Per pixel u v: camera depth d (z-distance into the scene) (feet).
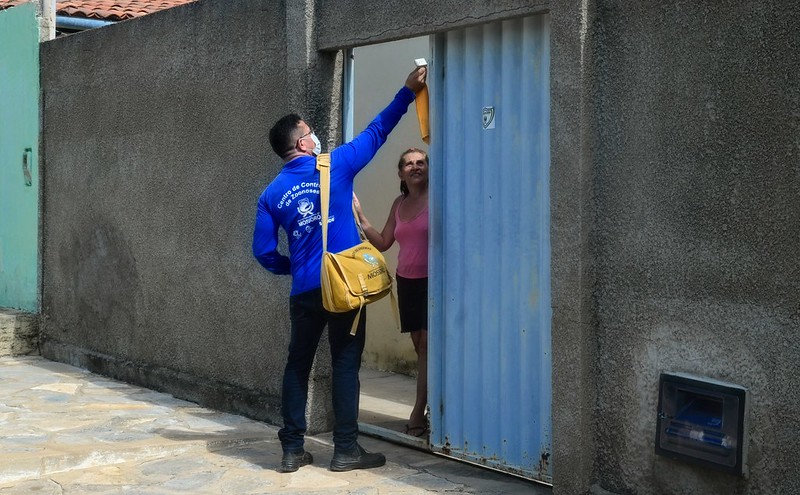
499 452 17.94
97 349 28.66
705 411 14.64
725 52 14.15
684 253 14.75
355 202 20.76
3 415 22.66
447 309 18.81
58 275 30.55
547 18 16.67
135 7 40.29
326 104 20.92
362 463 18.40
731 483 14.30
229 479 17.89
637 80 15.25
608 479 15.88
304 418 18.52
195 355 24.61
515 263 17.47
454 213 18.61
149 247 26.20
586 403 15.87
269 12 21.98
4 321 31.09
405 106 18.72
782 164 13.56
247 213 22.81
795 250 13.44
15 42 32.63
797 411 13.46
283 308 21.75
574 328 15.83
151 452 19.51
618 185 15.57
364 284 17.38
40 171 31.27
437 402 19.19
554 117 16.02
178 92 24.97
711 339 14.46
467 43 18.16
